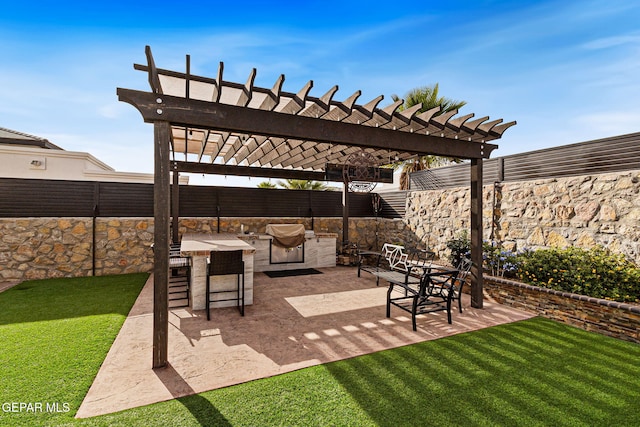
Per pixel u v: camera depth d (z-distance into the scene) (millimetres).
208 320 4477
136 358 3248
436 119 4379
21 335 3766
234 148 6754
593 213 5082
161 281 3092
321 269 8578
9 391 2611
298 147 6848
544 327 4258
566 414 2424
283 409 2439
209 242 6219
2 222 6699
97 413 2357
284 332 4035
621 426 2293
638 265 4496
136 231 7715
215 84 3475
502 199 6551
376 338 3857
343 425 2264
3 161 8570
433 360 3273
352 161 6871
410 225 9141
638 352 3490
